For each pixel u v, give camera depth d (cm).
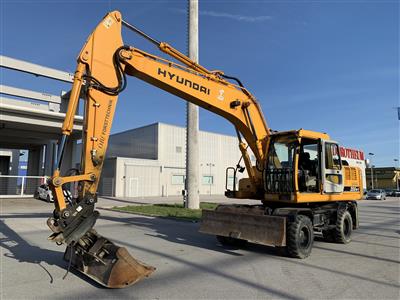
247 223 786
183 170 3900
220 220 842
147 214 1628
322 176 856
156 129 3709
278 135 863
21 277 577
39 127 2475
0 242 882
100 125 596
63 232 519
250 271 635
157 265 670
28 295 492
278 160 865
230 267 662
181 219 1437
